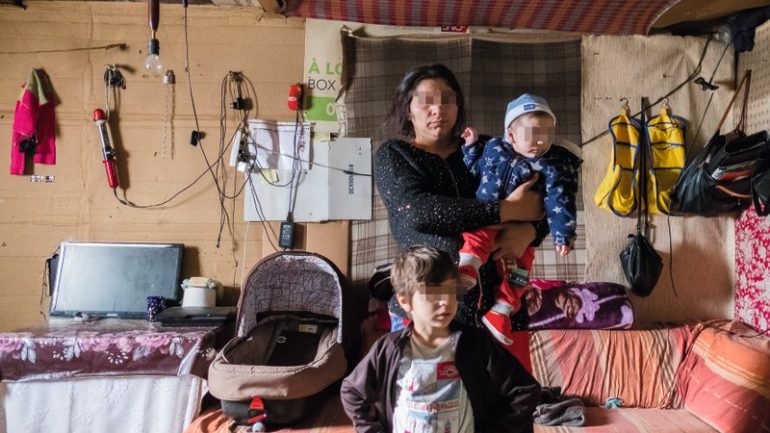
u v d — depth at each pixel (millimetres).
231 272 3006
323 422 2242
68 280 2893
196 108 3012
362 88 2961
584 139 2949
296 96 2939
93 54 2996
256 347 2559
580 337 2584
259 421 2152
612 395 2479
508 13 2828
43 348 2295
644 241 2791
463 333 1189
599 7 2711
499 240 1186
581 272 2906
